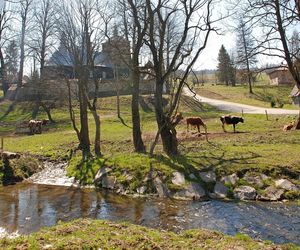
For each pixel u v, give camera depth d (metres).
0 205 17.67
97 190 20.31
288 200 16.91
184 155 22.73
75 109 59.00
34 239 10.64
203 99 75.62
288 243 11.62
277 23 29.61
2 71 69.19
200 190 18.27
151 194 18.80
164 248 10.18
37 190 20.73
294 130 31.20
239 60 31.67
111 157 23.62
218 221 14.55
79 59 28.17
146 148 27.25
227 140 28.19
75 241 10.33
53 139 35.59
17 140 37.94
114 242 10.35
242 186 18.03
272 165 19.11
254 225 13.93
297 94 69.00
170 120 23.92
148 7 23.61
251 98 81.75
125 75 67.62
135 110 25.56
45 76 55.81
